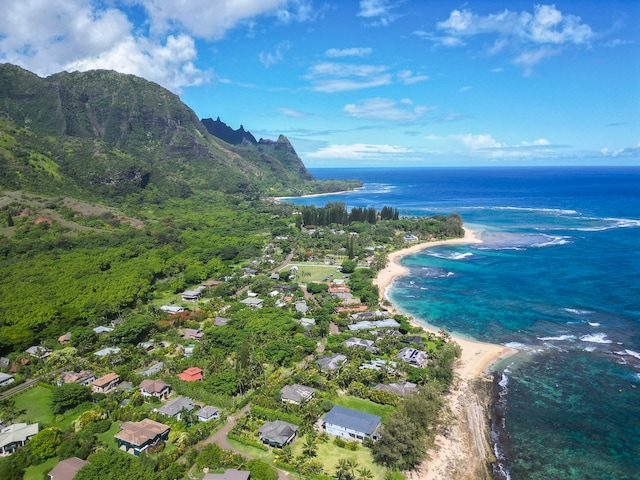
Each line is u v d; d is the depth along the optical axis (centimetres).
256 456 8525
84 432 9038
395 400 10212
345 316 16025
